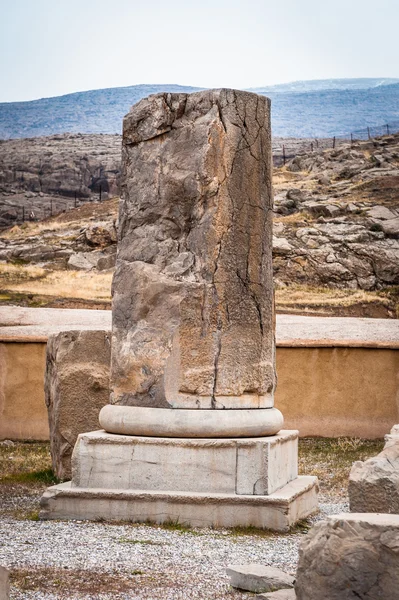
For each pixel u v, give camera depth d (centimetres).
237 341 869
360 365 1633
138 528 795
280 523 802
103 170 12438
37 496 1030
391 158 6819
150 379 867
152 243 892
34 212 10694
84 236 5006
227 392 859
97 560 670
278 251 4262
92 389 1159
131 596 577
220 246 862
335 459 1370
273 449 843
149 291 876
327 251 4216
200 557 689
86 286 3881
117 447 852
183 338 859
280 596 538
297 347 1638
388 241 4403
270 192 916
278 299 3672
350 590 481
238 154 877
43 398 1655
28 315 3017
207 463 831
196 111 885
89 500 836
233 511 810
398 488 745
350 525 489
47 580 610
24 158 12875
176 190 883
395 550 473
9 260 4794
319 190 5959
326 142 13550
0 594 462
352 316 3497
